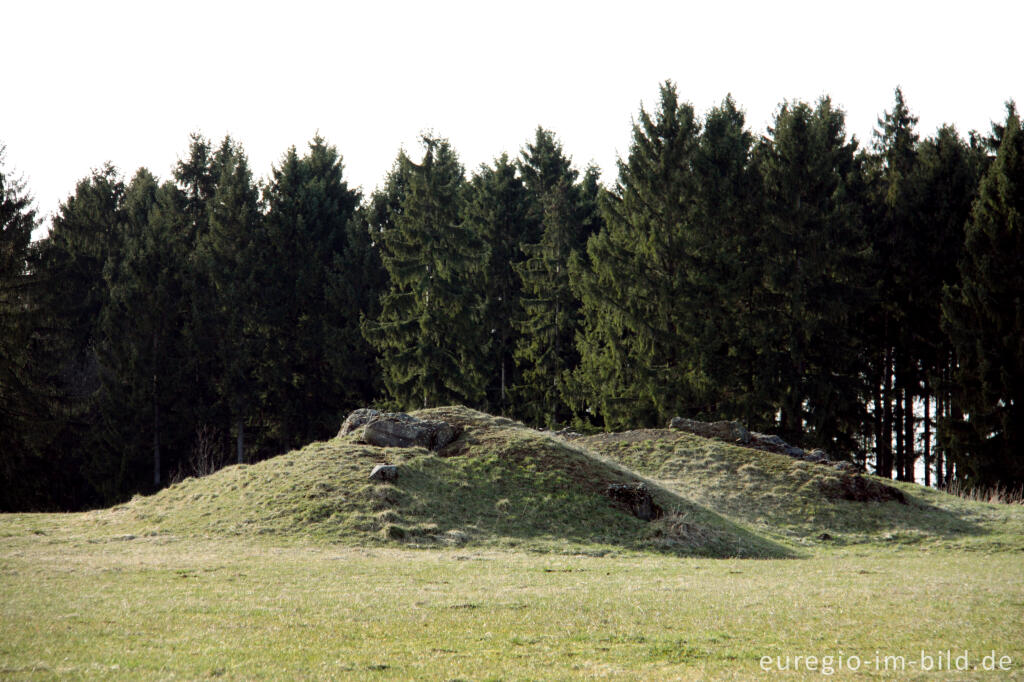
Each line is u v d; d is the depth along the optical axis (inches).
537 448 1215.6
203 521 1000.2
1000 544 1127.6
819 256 2030.0
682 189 2160.4
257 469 1176.2
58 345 2285.9
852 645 489.7
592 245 2225.6
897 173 2277.3
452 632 507.8
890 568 876.0
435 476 1116.5
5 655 441.1
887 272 2170.3
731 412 2021.4
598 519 1045.8
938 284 2095.2
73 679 401.1
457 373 2290.8
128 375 2218.3
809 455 1544.0
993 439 1809.8
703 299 2076.8
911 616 570.9
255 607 568.7
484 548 913.5
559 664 442.9
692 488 1331.2
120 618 530.0
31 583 650.2
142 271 2292.1
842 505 1284.4
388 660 444.8
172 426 2289.6
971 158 2171.5
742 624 541.3
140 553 832.9
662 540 999.6
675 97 2208.4
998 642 498.3
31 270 2194.9
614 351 2174.0
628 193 2239.2
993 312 1827.0
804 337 2017.7
